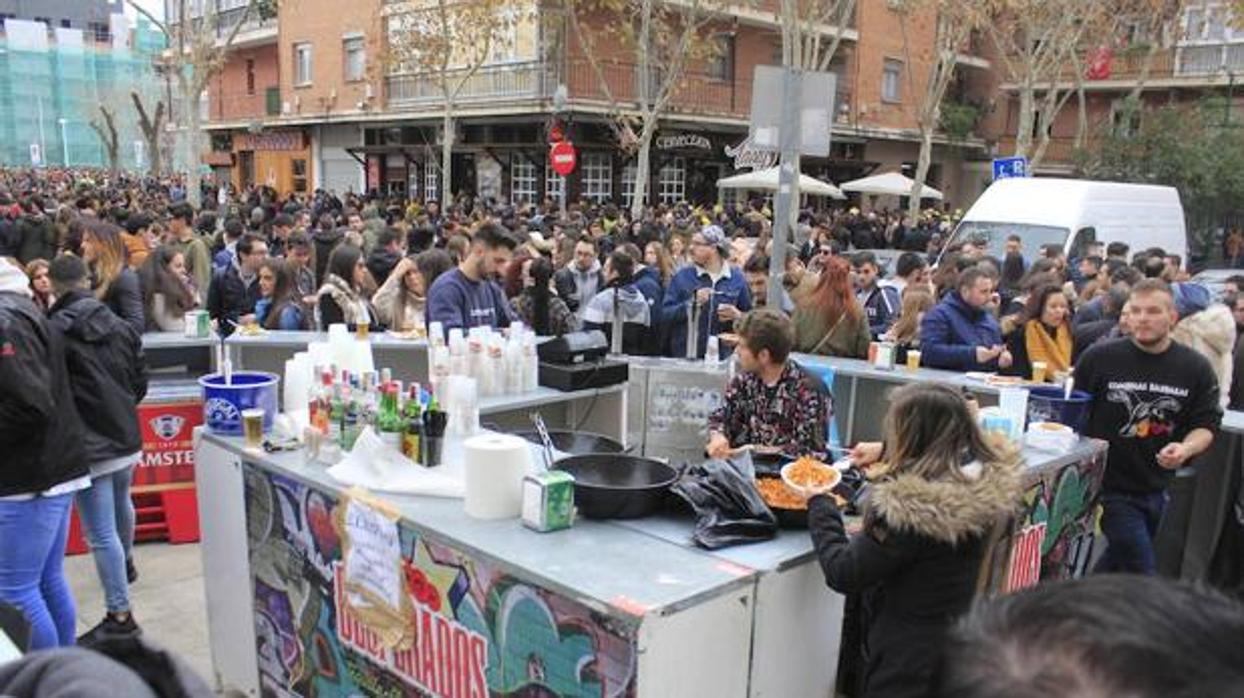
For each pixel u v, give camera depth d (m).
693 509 2.88
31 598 3.52
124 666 0.98
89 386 4.02
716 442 3.79
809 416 3.91
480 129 24.56
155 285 6.09
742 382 4.00
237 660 3.74
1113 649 0.65
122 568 4.23
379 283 8.61
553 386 4.67
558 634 2.43
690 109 23.58
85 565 5.21
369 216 16.16
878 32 28.34
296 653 3.39
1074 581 0.73
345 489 3.08
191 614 4.63
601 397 4.92
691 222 15.18
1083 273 9.89
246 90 33.62
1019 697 0.66
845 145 29.19
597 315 6.96
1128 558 4.26
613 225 14.42
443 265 6.98
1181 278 9.54
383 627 2.96
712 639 2.43
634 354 6.95
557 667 2.44
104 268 5.40
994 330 6.09
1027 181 13.11
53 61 58.75
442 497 3.09
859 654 3.43
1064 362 5.88
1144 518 4.29
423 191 26.86
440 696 2.81
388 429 3.28
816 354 6.29
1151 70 28.94
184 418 5.53
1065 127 31.83
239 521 3.59
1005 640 0.71
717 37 24.56
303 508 3.24
